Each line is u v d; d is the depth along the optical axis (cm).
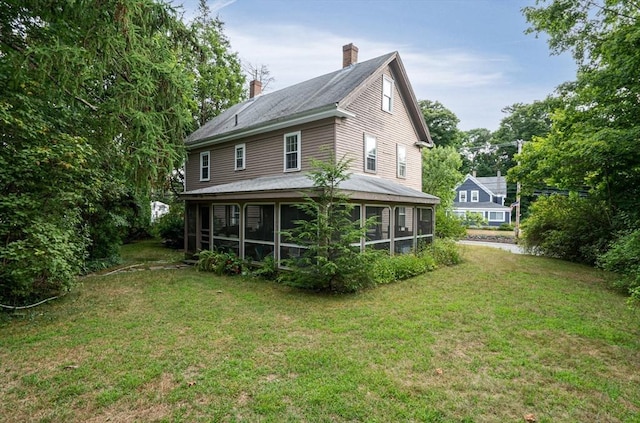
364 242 873
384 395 292
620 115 889
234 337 432
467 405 279
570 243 1113
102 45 582
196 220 1116
